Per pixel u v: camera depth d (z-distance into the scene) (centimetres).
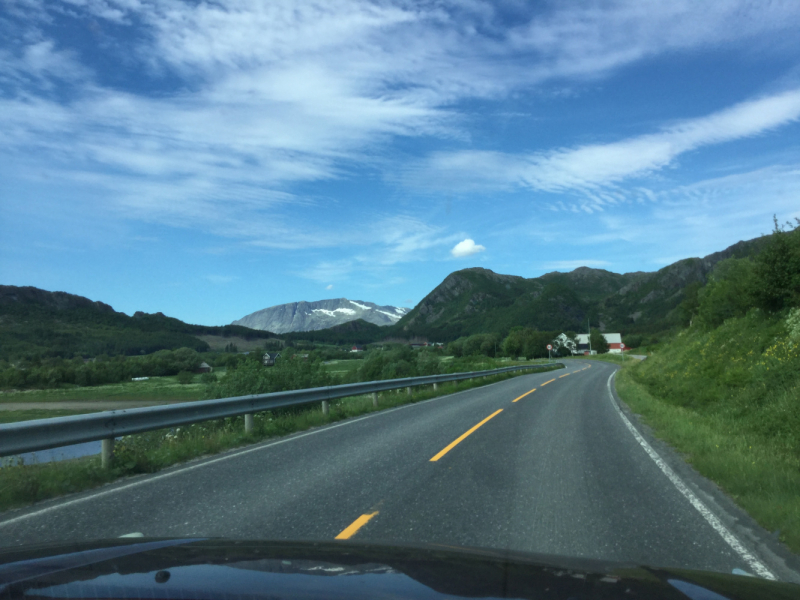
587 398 1945
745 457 725
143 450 827
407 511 531
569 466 760
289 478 688
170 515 523
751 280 2041
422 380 2112
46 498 605
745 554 413
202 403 955
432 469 736
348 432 1112
